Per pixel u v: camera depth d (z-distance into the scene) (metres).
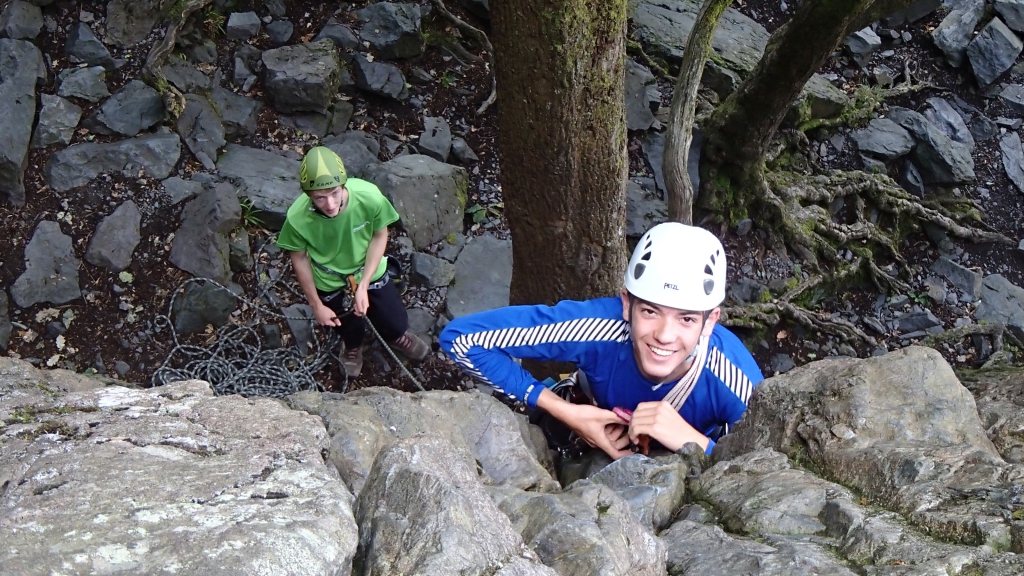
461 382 6.41
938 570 1.45
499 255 6.89
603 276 4.14
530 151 3.69
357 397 2.65
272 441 1.56
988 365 7.72
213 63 7.06
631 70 7.84
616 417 2.80
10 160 6.03
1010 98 9.10
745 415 2.42
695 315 2.46
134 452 1.48
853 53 8.88
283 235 4.68
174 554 1.14
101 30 6.70
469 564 1.33
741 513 1.89
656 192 7.49
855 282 8.28
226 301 6.12
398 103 7.40
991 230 8.70
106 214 6.20
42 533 1.18
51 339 5.82
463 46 7.85
